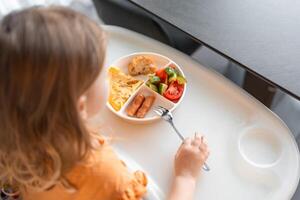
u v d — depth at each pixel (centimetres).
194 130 85
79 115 52
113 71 92
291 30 89
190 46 127
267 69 82
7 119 50
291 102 147
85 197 62
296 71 81
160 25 116
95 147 60
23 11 46
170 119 86
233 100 89
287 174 77
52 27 45
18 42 43
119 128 86
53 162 56
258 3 96
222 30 91
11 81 45
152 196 74
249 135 83
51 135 52
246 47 87
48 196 65
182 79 90
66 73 46
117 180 62
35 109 48
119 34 105
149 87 90
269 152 80
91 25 49
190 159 77
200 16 95
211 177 77
